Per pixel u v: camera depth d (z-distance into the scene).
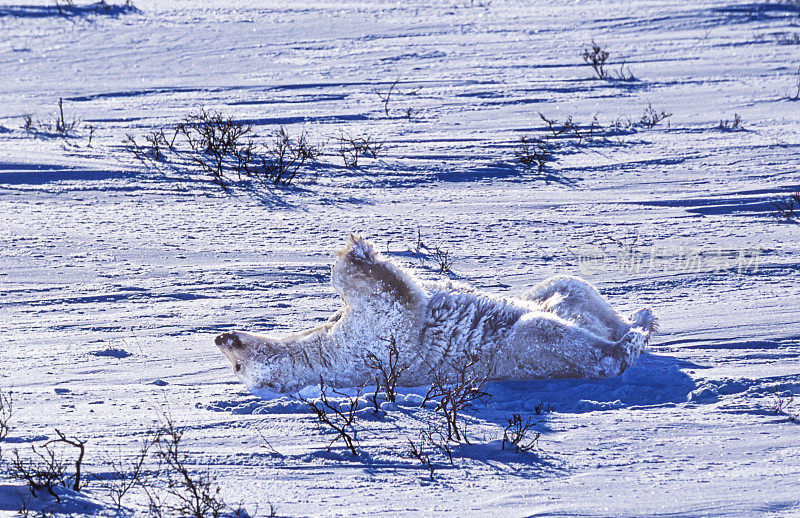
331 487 16.30
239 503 15.26
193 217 44.72
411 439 18.88
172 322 30.06
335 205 47.38
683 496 15.86
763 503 15.51
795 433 19.34
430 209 46.69
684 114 71.00
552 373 22.83
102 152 57.41
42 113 72.88
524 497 15.79
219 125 62.47
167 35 115.38
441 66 94.62
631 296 32.62
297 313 31.08
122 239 40.72
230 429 19.48
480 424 19.89
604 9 138.88
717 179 51.84
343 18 131.38
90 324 29.84
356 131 65.38
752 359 25.31
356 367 22.50
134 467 17.11
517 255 38.47
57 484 15.94
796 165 54.41
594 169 55.00
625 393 22.22
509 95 78.88
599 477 16.84
